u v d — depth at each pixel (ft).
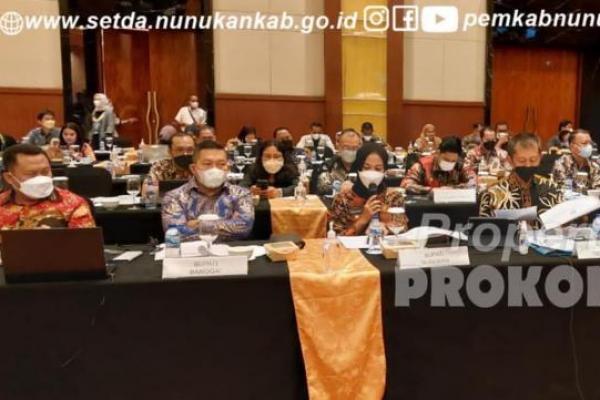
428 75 34.06
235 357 6.09
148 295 5.88
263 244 7.52
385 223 8.04
